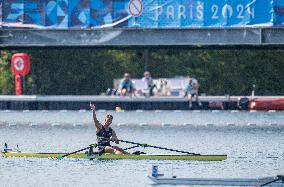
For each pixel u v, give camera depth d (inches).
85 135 5255.9
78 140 4982.8
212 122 6107.3
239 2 5575.8
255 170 3794.3
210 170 3782.0
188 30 5615.2
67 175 3666.3
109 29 5654.5
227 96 7199.8
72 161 4020.7
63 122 6131.9
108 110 7175.2
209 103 7180.1
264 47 6195.9
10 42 5718.5
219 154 4279.0
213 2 5590.6
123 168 3823.8
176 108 7185.0
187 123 6033.5
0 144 4790.8
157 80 7687.0
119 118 6417.3
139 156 4060.0
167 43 5629.9
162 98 7175.2
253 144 4753.9
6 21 5698.8
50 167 3858.3
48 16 5684.1
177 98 7170.3
